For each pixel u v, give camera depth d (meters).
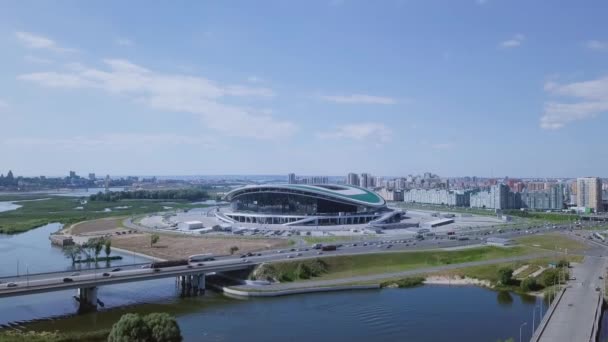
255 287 182.75
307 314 152.88
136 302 170.12
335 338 131.38
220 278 198.62
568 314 135.62
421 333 135.12
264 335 133.75
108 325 143.50
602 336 126.75
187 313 155.25
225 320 147.25
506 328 138.50
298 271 199.25
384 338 131.50
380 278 192.75
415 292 179.00
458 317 148.88
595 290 164.25
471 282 190.00
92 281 161.38
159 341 110.75
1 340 119.50
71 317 152.00
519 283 183.25
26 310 159.50
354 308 158.88
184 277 183.50
